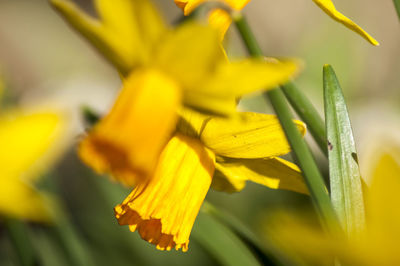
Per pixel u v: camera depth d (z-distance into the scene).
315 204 0.30
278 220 0.28
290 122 0.31
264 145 0.32
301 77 0.67
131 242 0.49
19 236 0.40
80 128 0.69
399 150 0.28
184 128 0.33
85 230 0.50
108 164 0.29
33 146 0.28
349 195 0.31
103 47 0.29
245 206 0.50
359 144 0.66
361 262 0.28
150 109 0.29
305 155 0.30
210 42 0.28
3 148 0.28
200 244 0.39
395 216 0.27
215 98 0.29
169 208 0.32
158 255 0.49
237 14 0.31
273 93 0.31
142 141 0.29
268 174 0.33
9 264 0.50
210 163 0.32
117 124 0.29
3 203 0.27
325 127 0.32
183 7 0.32
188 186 0.32
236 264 0.39
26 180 0.28
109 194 0.44
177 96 0.29
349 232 0.31
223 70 0.28
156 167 0.32
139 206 0.31
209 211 0.35
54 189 0.42
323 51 0.70
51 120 0.28
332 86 0.32
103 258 0.49
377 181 0.28
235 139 0.32
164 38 0.28
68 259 0.42
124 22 0.28
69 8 0.28
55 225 0.41
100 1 0.28
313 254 0.29
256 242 0.34
